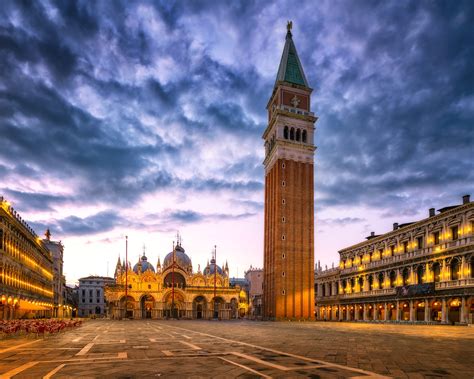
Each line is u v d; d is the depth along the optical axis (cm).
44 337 3762
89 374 1642
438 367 1831
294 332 4731
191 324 8250
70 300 19650
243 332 4759
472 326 6438
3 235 6378
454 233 7569
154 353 2367
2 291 6238
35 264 9369
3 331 3588
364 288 10525
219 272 18338
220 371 1703
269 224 12112
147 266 18175
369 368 1794
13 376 1608
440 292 7481
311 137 12369
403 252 9094
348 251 11694
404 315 8750
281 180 11688
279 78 12706
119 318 14788
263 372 1677
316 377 1567
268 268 11894
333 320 11738
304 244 11500
